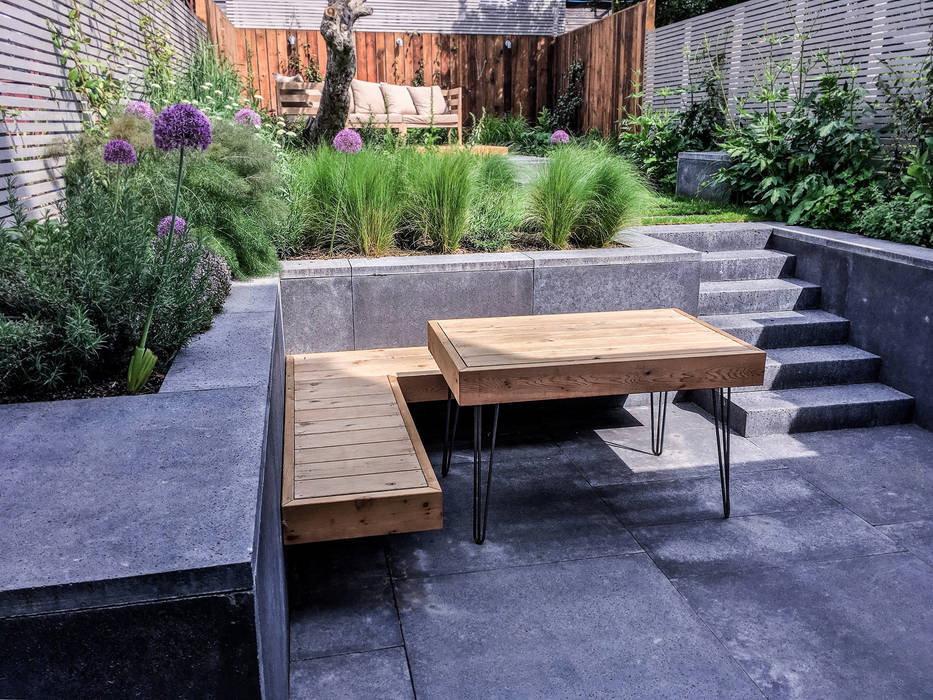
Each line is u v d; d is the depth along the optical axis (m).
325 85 7.10
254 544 1.20
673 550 2.87
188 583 1.12
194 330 2.48
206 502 1.34
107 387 2.14
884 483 3.46
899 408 4.21
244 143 3.91
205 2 7.90
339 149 4.30
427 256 4.24
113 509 1.32
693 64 7.92
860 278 4.62
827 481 3.48
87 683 1.13
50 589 1.08
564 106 11.16
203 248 3.05
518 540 2.95
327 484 2.40
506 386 2.62
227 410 1.83
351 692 2.10
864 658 2.25
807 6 6.29
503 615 2.46
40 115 3.14
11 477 1.45
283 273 3.84
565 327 3.18
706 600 2.55
